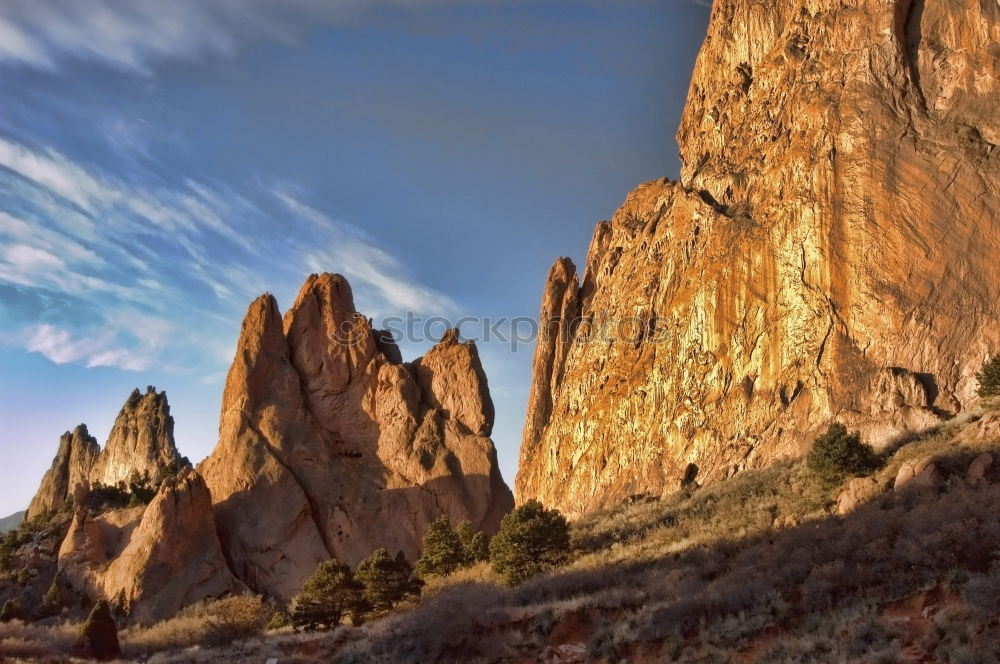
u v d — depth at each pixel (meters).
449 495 90.44
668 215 75.69
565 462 73.44
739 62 77.12
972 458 39.62
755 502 48.81
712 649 31.42
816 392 56.47
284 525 85.62
